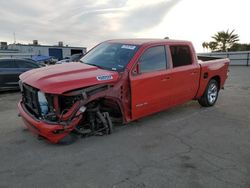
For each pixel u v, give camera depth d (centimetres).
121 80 469
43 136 420
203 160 399
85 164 380
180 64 589
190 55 619
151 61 520
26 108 468
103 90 446
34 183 330
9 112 674
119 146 444
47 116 411
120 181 337
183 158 405
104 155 409
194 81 630
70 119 416
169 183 334
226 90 996
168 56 555
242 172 365
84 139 468
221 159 404
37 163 381
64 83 404
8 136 485
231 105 748
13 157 400
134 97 488
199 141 475
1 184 327
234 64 2384
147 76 504
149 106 523
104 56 528
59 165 376
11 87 1012
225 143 468
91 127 470
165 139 480
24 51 4597
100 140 467
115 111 501
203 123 578
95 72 456
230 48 4500
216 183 336
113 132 508
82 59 563
